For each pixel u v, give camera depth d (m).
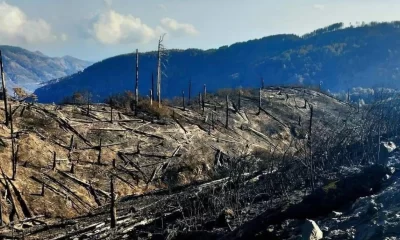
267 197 32.88
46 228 33.69
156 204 37.91
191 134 57.75
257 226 22.36
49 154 43.28
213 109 70.94
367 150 34.62
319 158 35.06
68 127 49.41
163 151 51.59
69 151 45.44
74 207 38.16
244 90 86.19
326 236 17.02
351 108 75.88
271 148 60.97
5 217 33.94
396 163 26.27
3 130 43.16
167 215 34.69
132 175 45.91
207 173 50.19
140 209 37.47
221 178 47.78
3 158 39.28
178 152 52.12
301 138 66.50
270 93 86.31
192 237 27.20
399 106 51.31
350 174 26.34
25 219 34.44
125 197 42.25
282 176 34.69
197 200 35.41
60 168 42.31
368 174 22.67
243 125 66.81
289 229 20.23
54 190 38.91
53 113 50.97
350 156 35.31
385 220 16.03
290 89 92.81
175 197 38.62
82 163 44.56
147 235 30.84
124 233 32.03
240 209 30.06
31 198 36.81
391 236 14.77
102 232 32.12
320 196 22.11
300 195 28.25
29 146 42.53
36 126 46.81
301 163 35.00
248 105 76.25
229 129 63.75
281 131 67.56
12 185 36.94
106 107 59.31
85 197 39.94
